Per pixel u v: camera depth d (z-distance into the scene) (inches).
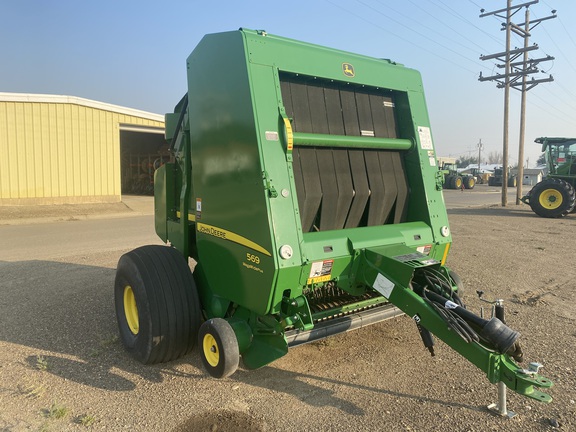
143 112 808.3
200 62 155.6
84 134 745.0
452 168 1685.5
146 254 160.7
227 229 145.1
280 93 138.1
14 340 181.0
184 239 179.9
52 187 717.3
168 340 151.7
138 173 1203.2
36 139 697.0
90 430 119.8
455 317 119.1
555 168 722.2
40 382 145.6
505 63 852.6
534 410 129.0
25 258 343.3
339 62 158.4
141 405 132.6
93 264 317.7
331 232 147.3
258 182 130.1
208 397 137.5
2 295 242.8
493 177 1984.5
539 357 164.9
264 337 141.5
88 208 717.3
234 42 138.9
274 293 131.0
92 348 173.6
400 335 185.9
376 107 173.2
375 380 148.6
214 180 150.2
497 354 111.7
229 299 149.6
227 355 130.9
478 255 354.0
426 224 172.1
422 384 145.3
